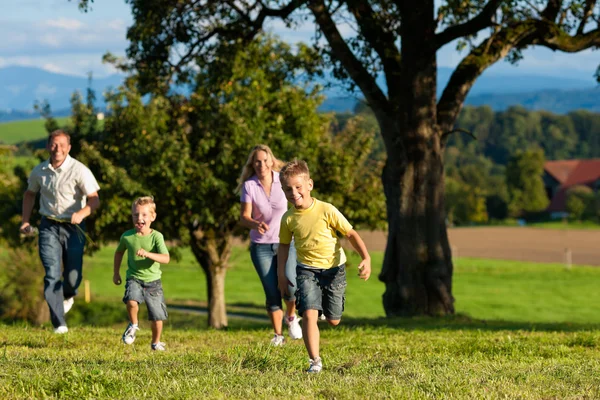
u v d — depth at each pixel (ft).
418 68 58.95
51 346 30.19
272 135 87.40
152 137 85.15
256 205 31.01
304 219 22.07
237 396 17.49
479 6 60.75
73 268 34.63
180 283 202.90
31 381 18.92
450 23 62.18
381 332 39.93
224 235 94.79
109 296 170.40
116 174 82.79
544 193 446.19
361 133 98.17
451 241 311.06
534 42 61.41
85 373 19.39
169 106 90.43
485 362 24.80
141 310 141.38
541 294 179.22
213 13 72.18
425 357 26.40
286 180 21.85
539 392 18.13
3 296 134.51
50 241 34.30
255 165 31.19
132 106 86.07
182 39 73.46
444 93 61.52
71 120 92.84
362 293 187.42
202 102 88.12
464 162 610.65
